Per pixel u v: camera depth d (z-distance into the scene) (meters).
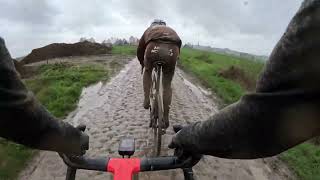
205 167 7.12
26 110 1.73
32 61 42.00
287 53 1.32
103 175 6.44
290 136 1.46
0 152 7.15
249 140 1.56
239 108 1.54
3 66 1.60
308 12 1.26
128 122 10.07
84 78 18.33
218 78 20.86
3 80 1.62
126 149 3.09
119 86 16.81
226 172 6.98
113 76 20.61
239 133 1.56
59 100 12.43
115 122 10.09
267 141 1.52
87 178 6.34
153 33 6.61
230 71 22.36
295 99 1.35
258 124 1.48
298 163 7.64
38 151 7.58
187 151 2.13
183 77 21.41
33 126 1.83
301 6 1.31
